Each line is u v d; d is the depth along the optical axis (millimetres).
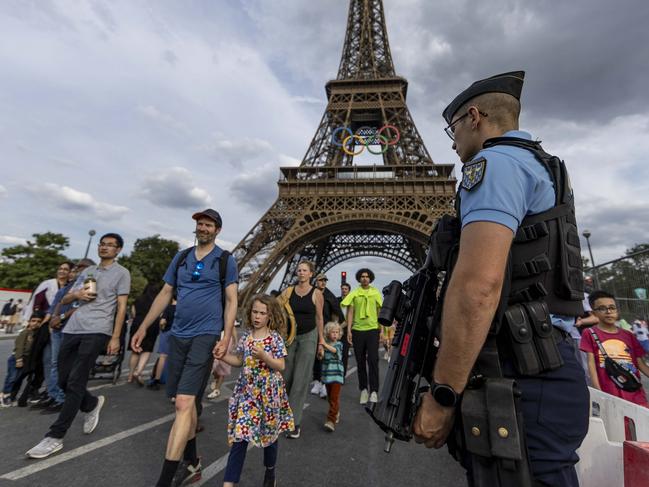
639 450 1772
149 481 4355
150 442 5695
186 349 4523
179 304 4672
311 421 7434
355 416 7898
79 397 5352
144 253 69188
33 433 5922
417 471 5121
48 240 53344
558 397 1658
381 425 2057
